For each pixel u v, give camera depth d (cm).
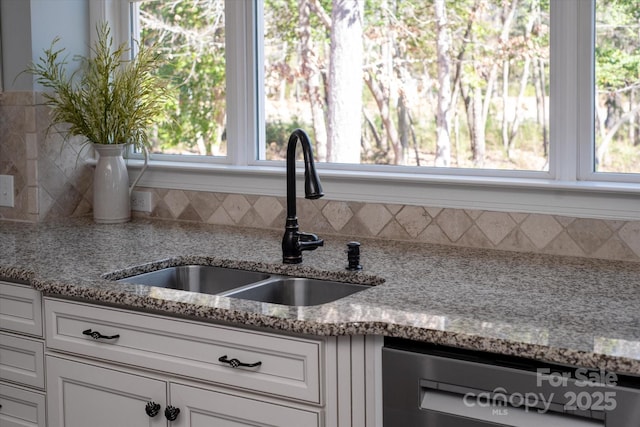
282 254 258
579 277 220
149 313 214
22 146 328
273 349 195
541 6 333
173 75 354
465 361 175
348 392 189
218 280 256
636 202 235
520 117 340
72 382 233
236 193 312
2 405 255
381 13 371
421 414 181
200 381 208
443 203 267
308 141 234
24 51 324
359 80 374
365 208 281
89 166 347
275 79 376
